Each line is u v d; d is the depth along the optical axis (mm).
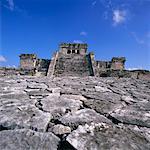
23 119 3004
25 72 21031
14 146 2213
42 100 4402
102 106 4109
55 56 27922
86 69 25016
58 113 3439
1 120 2938
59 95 5184
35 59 30641
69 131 2711
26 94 5234
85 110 3703
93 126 2852
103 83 8930
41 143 2314
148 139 2598
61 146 2326
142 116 3527
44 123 2875
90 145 2303
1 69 20125
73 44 36656
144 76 19844
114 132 2707
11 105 3900
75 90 6203
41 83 7793
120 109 3959
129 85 8750
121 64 30781
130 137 2594
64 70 24969
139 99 5418
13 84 7297
